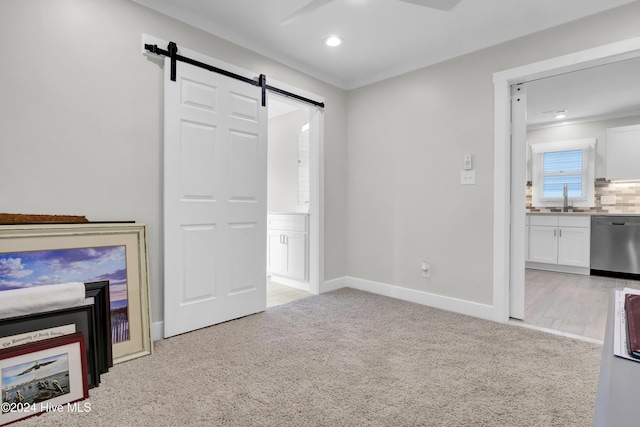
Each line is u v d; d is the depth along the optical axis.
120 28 2.12
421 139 3.16
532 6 2.30
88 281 1.90
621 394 0.43
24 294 1.60
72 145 1.95
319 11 2.40
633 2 2.14
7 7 1.74
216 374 1.82
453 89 2.95
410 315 2.83
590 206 5.03
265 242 2.94
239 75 2.73
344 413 1.48
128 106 2.17
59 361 1.56
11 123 1.75
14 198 1.77
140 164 2.22
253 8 2.37
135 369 1.87
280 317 2.78
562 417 1.46
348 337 2.35
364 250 3.66
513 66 2.61
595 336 2.41
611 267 4.31
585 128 5.05
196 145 2.46
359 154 3.69
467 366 1.93
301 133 4.57
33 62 1.82
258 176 2.88
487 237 2.76
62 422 1.41
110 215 2.10
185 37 2.43
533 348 2.17
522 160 2.71
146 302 2.10
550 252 4.75
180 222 2.38
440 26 2.59
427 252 3.13
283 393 1.64
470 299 2.86
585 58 2.30
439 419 1.45
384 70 3.40
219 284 2.62
